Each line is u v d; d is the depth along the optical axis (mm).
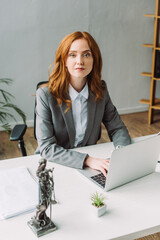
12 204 1257
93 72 1827
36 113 1850
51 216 1209
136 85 4555
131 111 4641
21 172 1502
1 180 1427
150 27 4344
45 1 3693
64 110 1794
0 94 3824
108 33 4141
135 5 4156
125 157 1346
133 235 1145
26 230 1132
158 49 3992
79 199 1319
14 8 3588
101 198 1330
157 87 4676
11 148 3461
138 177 1504
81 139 1909
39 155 1704
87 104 1859
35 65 3881
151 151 1463
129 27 4227
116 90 4461
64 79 1752
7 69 3775
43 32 3797
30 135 3797
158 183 1471
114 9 4059
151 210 1265
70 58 1686
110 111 1999
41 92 1800
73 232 1127
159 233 2186
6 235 1107
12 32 3662
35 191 1354
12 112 3930
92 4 3924
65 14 3832
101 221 1188
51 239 1094
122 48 4289
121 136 1894
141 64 4473
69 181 1451
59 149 1662
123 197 1347
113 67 4332
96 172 1529
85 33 1704
